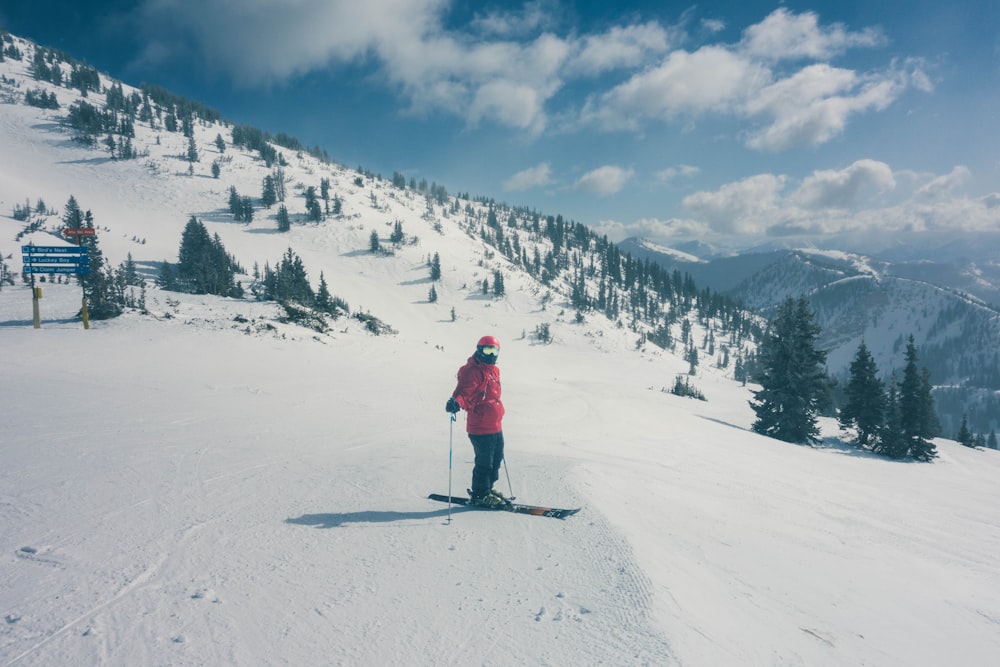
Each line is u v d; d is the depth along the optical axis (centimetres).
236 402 1167
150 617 263
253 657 232
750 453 1548
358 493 500
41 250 2220
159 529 389
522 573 329
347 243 13825
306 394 1398
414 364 2675
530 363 8912
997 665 316
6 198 11375
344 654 238
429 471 597
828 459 1950
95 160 15512
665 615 276
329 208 15575
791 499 820
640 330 13538
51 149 15575
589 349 10175
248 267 10831
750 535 515
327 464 620
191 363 1780
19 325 2256
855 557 517
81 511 424
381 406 1305
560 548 368
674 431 1742
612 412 2000
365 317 4144
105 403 1028
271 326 2720
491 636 257
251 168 17888
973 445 4525
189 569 322
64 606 272
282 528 397
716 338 17138
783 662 263
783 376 2931
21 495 461
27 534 372
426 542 378
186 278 6700
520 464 667
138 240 10544
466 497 499
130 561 330
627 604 287
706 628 276
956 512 1018
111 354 1789
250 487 508
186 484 512
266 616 268
